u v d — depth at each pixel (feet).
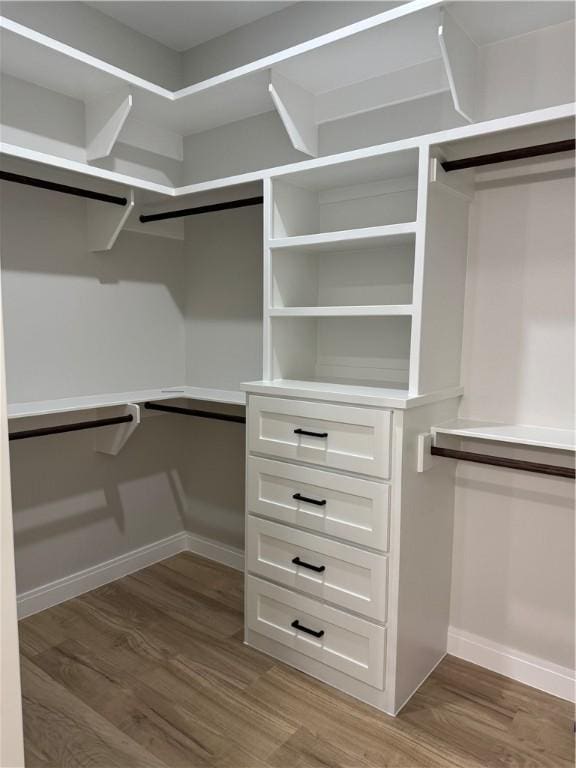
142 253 8.39
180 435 9.35
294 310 6.37
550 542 5.89
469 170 5.92
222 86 6.69
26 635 6.91
